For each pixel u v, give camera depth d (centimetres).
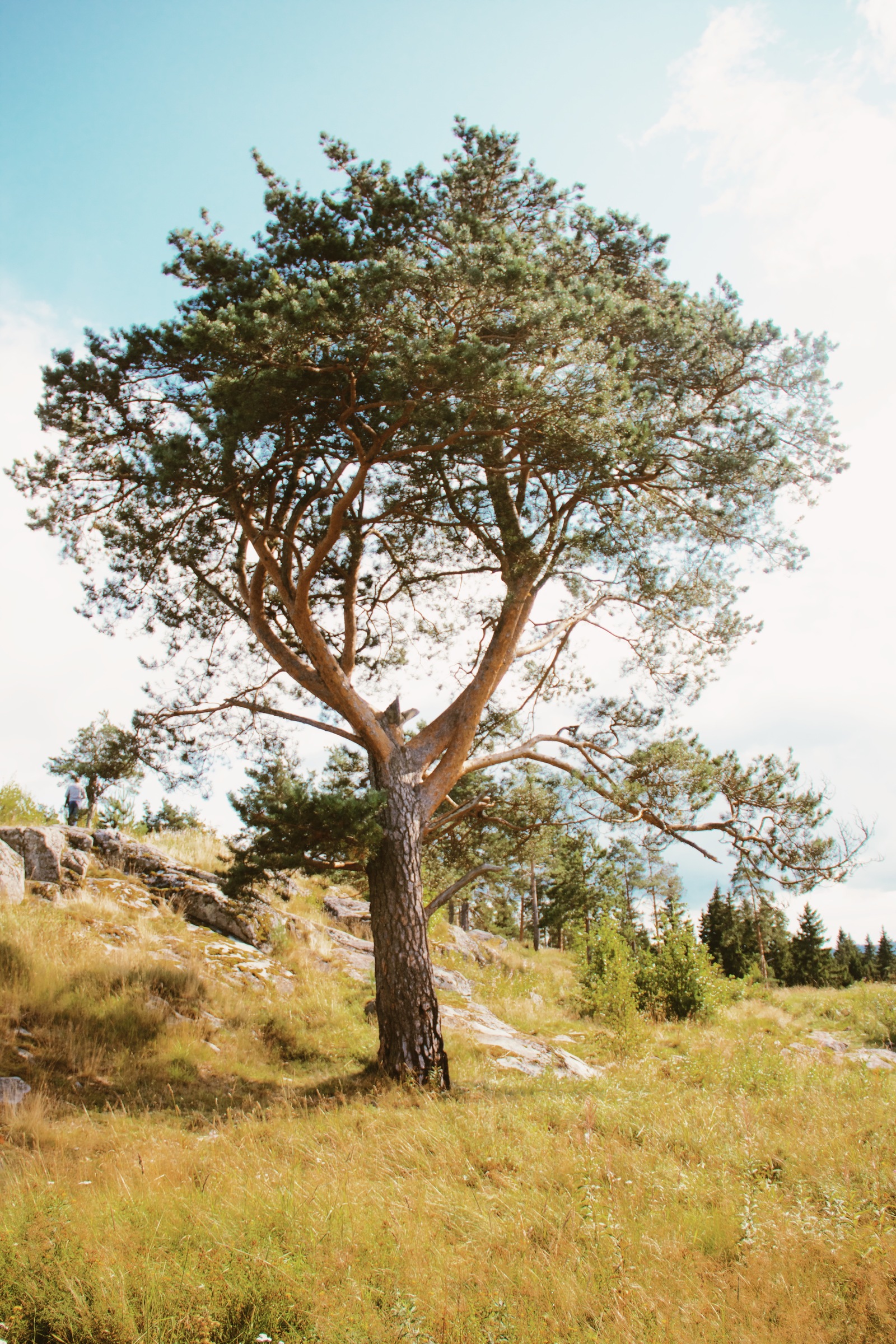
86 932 1362
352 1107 897
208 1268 412
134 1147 693
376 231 1167
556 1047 1473
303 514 1247
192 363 1100
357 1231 471
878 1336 369
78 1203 502
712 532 1394
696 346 1240
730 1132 721
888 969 7544
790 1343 365
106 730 1338
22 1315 377
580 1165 605
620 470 1168
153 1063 1047
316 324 942
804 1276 427
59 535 1265
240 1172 580
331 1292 396
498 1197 545
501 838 1548
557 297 985
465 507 1288
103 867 1692
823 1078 1059
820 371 1251
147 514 1253
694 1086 1063
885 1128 739
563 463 1127
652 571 1338
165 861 1780
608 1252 456
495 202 1250
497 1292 406
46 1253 416
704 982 1961
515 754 1384
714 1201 542
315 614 1467
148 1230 460
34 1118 768
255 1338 366
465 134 1245
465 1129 722
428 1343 361
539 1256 454
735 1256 466
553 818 1487
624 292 1259
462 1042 1357
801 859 1343
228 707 1419
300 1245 445
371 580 1520
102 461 1191
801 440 1305
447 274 945
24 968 1124
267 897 1914
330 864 1169
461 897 4016
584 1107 780
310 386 1045
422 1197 538
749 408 1294
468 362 934
